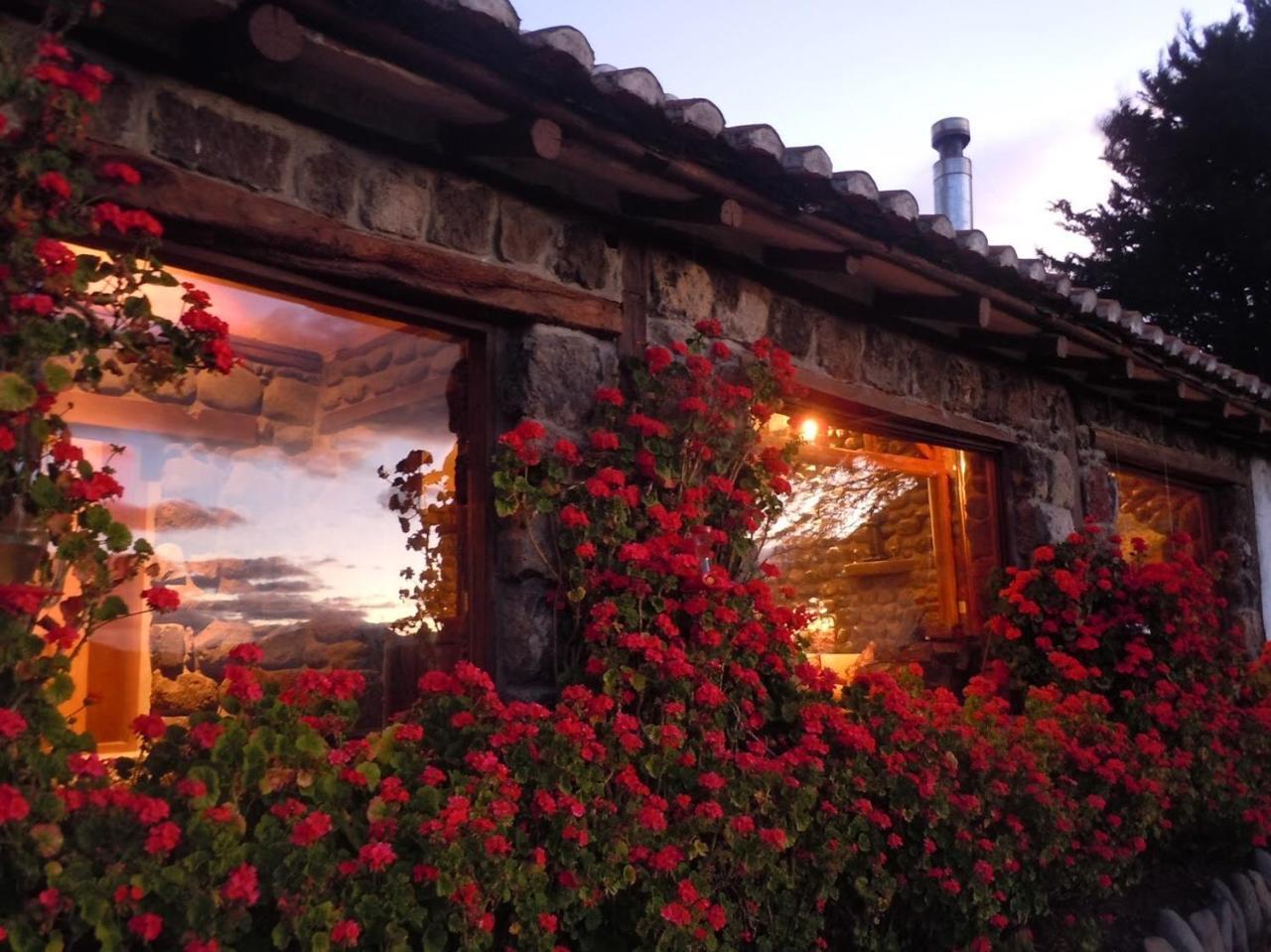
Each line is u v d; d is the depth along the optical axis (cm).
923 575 575
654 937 281
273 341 370
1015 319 473
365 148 299
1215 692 530
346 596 371
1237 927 446
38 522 208
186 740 227
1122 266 1560
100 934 190
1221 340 1494
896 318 475
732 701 326
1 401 198
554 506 327
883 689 359
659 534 334
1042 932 405
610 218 361
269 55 241
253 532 401
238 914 204
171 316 308
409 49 263
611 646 314
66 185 210
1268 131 1458
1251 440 764
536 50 272
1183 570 543
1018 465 548
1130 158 1606
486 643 325
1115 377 566
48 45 206
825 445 549
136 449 405
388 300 308
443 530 350
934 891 346
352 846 244
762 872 312
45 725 198
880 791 338
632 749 285
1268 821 504
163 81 258
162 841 194
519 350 331
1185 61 1565
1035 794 372
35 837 186
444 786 271
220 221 262
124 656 389
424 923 242
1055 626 521
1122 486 728
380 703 358
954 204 747
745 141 324
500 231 329
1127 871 441
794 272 428
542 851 257
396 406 368
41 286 211
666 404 354
